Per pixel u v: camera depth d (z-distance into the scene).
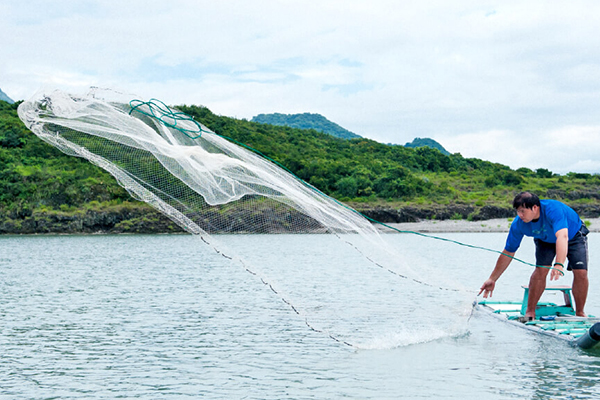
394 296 17.05
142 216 61.94
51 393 8.15
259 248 33.88
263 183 9.39
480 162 118.94
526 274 23.59
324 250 36.19
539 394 7.86
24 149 63.62
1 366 9.55
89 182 62.66
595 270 24.30
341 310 14.70
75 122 8.62
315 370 9.17
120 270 25.86
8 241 50.97
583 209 81.56
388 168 87.94
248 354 10.24
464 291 12.47
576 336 10.73
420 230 64.25
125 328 12.62
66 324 13.12
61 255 35.22
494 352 10.12
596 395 7.79
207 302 16.25
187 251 38.31
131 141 8.79
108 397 7.97
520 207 10.83
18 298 17.30
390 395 7.93
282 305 15.60
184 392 8.15
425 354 10.05
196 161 9.05
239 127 90.06
